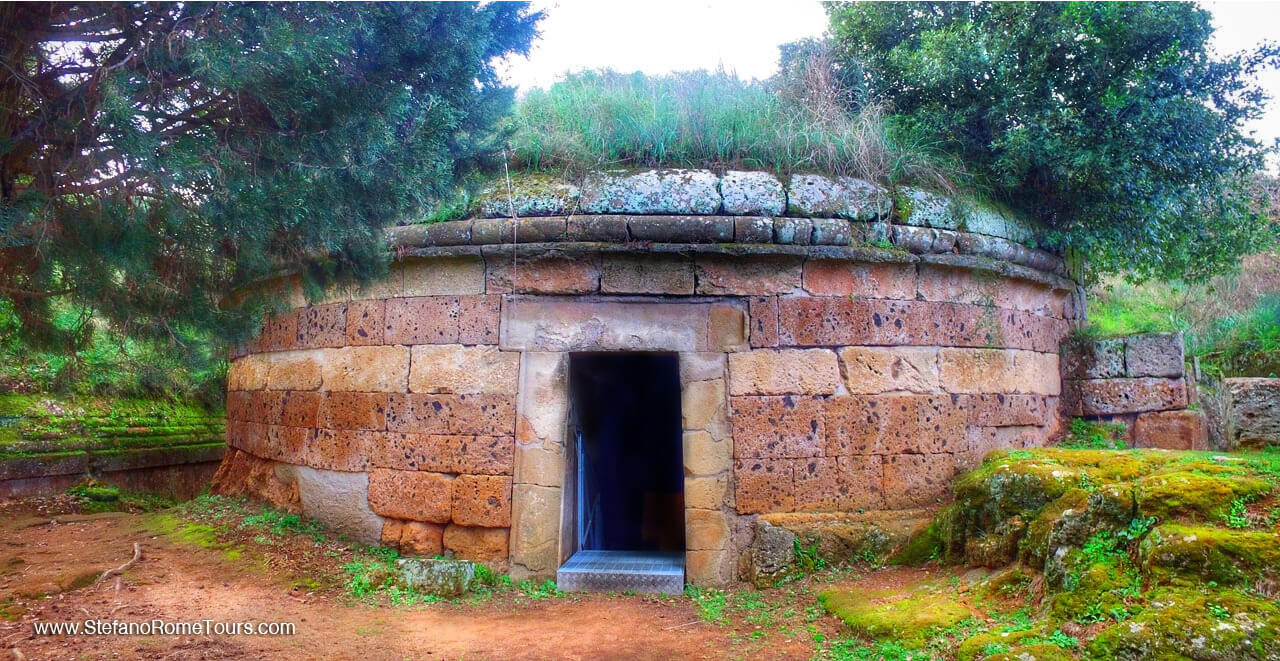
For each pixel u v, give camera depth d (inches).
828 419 260.7
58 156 170.6
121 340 229.9
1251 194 400.5
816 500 257.4
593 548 332.5
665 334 262.5
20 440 402.0
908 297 273.3
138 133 154.3
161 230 177.9
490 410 265.0
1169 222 333.4
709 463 258.4
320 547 274.2
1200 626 143.2
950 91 317.7
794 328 261.6
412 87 201.5
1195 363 331.0
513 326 267.0
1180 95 296.4
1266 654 138.6
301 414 302.7
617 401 407.8
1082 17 295.7
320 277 233.9
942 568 234.4
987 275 289.3
